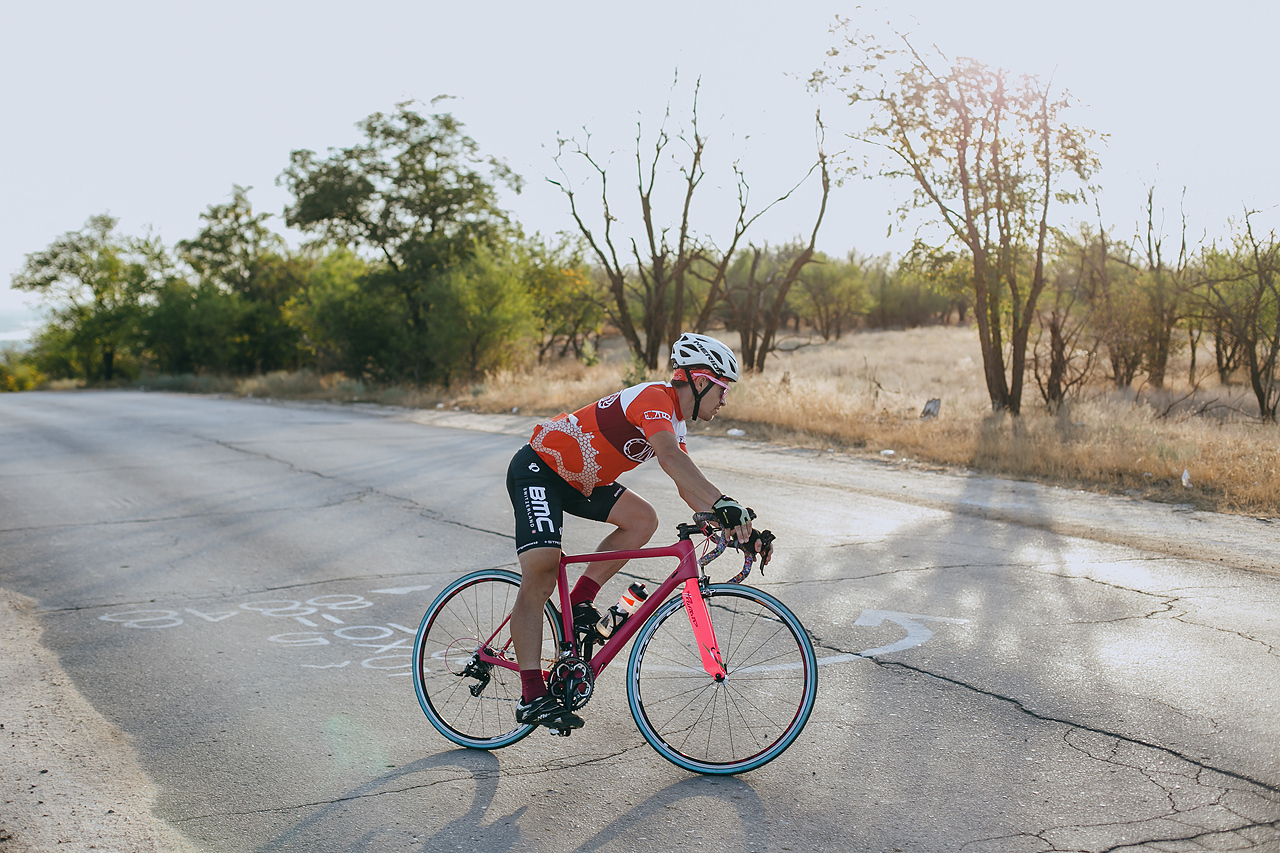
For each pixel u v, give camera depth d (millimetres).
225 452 13352
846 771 3387
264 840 2955
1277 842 2816
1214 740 3545
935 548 6977
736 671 3576
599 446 3457
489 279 27891
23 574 6527
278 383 31375
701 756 3469
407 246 29984
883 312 70250
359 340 30453
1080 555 6707
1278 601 5457
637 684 3545
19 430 17203
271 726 3895
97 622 5387
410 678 4473
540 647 3473
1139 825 2939
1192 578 6020
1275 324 15148
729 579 6043
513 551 7023
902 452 12164
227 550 7203
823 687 4215
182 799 3238
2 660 4727
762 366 23531
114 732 3830
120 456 13000
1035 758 3439
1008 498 9062
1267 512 8141
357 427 17266
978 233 15891
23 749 3650
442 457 12586
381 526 8039
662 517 8266
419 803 3205
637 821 3062
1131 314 18344
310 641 5035
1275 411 15109
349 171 30219
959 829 2949
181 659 4750
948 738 3643
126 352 55406
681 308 23844
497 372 26734
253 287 45781
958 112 15305
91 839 2953
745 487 9859
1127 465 10008
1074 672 4312
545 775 3424
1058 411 15023
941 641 4809
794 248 33188
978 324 16297
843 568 6379
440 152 30453
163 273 54000
